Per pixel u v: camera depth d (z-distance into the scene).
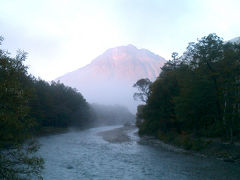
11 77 11.13
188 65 48.06
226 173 23.45
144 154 36.50
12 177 11.27
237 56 37.28
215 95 42.50
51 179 20.66
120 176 22.23
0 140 10.90
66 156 33.62
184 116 48.28
